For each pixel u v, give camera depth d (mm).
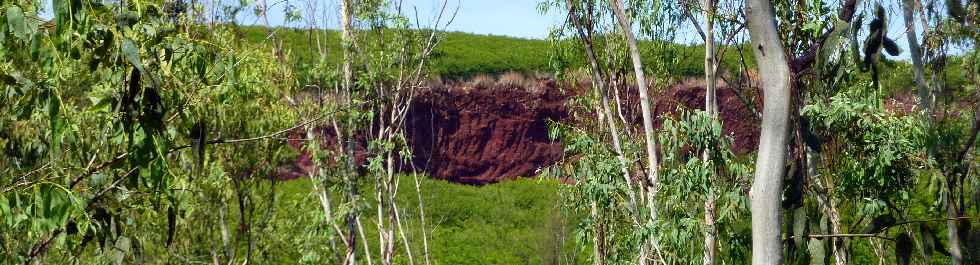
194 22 11148
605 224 13297
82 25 5391
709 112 12352
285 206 17578
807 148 11852
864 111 11180
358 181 16750
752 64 14109
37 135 8812
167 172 6359
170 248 14258
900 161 11742
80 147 8617
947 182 11883
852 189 11781
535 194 40469
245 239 16562
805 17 10672
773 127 8195
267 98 14227
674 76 14711
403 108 16625
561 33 14758
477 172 44281
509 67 45719
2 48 6066
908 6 12516
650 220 12234
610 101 14992
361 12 15898
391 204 16641
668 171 11891
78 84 8281
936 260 13531
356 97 15727
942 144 12156
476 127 44469
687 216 11758
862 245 15711
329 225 15570
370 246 23078
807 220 10828
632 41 13273
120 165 7281
